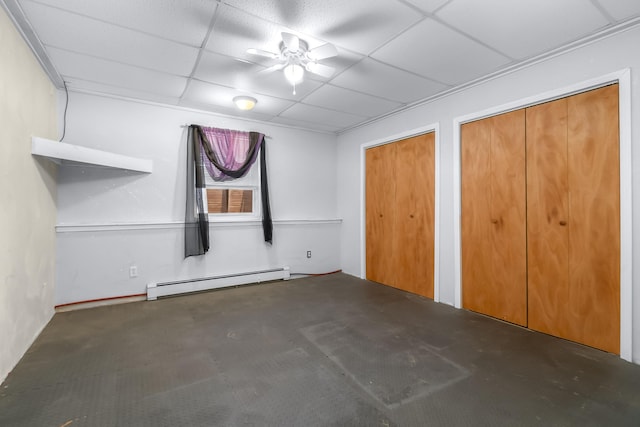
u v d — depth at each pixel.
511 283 2.89
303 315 3.10
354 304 3.45
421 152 3.74
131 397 1.76
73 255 3.22
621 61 2.19
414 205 3.84
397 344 2.45
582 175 2.42
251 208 4.45
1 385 1.85
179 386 1.87
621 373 2.02
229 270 4.18
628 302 2.17
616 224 2.25
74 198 3.25
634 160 2.14
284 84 3.13
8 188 1.98
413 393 1.81
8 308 1.98
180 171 3.85
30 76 2.39
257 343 2.47
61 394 1.77
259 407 1.68
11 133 2.03
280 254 4.58
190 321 2.93
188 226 3.79
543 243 2.66
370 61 2.64
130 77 2.97
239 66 2.75
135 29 2.18
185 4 1.91
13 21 2.04
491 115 3.01
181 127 3.86
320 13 1.99
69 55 2.54
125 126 3.53
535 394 1.80
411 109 3.81
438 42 2.34
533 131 2.71
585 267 2.41
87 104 3.33
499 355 2.27
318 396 1.78
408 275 3.93
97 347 2.38
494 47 2.41
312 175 4.91
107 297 3.40
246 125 4.32
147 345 2.42
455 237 3.33
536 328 2.72
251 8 1.95
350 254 4.92
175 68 2.79
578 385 1.89
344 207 5.03
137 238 3.56
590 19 2.04
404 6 1.92
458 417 1.61
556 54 2.50
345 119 4.33
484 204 3.10
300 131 4.79
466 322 2.91
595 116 2.35
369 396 1.79
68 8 1.94
